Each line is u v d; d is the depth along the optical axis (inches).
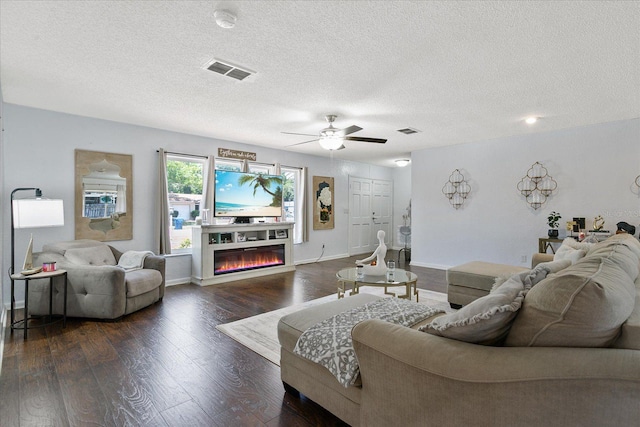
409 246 335.3
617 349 40.2
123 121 172.7
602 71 109.1
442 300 157.9
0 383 83.1
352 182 312.7
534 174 200.8
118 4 74.6
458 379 45.1
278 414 71.9
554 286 44.2
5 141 142.0
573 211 187.6
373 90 127.3
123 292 131.3
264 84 121.6
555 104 144.1
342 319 77.2
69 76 114.7
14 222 118.0
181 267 195.9
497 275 133.7
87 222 163.5
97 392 79.4
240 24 82.5
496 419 43.3
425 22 81.2
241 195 215.5
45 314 128.5
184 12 77.7
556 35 86.7
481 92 129.1
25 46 93.9
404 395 51.7
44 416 70.4
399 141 223.9
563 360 40.1
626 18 78.7
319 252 280.4
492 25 82.3
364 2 73.5
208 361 96.0
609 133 175.9
